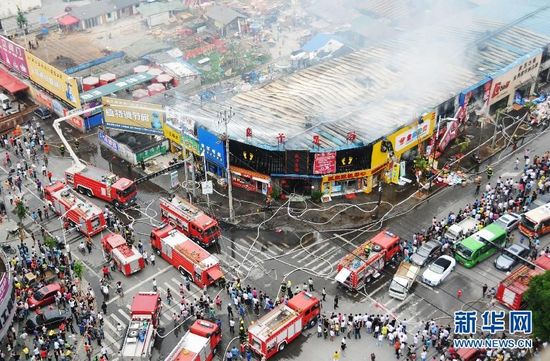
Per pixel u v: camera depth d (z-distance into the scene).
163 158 94.00
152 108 91.56
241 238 78.06
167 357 58.06
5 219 81.81
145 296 65.25
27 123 103.19
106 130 96.94
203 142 86.12
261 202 84.19
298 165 81.12
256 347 61.38
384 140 82.50
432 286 70.62
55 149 96.75
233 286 69.75
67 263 72.81
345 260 70.56
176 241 73.25
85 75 105.75
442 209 82.38
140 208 83.69
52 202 81.81
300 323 63.81
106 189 83.19
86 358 62.47
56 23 132.25
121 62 112.00
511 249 73.56
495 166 90.75
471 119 100.06
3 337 63.12
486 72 99.12
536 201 81.69
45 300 67.56
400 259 74.19
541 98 106.19
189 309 67.44
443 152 94.19
